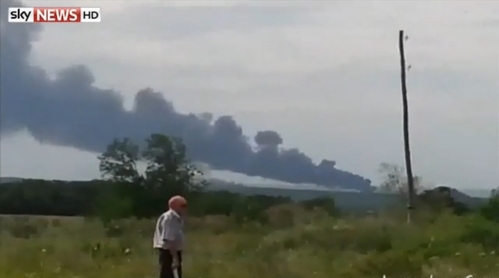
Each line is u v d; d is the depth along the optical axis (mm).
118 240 30266
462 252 23469
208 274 20172
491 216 30578
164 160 44844
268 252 25094
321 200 47375
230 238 31219
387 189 42875
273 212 42938
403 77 39125
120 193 43438
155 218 43844
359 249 26500
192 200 44969
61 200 62719
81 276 20016
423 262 21719
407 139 38688
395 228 30031
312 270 20734
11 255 24266
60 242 29484
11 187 66000
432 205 37938
